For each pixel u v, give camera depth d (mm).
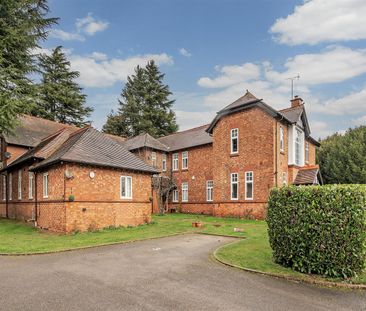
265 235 13773
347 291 6355
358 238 7012
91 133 19562
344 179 39062
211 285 6660
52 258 9555
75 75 49344
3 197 26875
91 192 16688
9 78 18266
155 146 32375
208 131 26688
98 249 11102
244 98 24453
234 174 23953
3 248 10992
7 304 5488
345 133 47625
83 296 5914
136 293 6102
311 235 7387
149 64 57688
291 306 5488
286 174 22953
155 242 12656
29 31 20453
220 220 21734
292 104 26906
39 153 19266
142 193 19609
